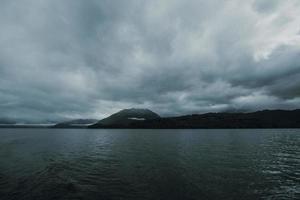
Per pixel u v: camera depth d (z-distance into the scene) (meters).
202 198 19.50
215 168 32.97
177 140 99.81
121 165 35.84
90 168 33.41
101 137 133.38
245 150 56.91
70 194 20.50
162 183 24.39
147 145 75.00
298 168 32.84
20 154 49.53
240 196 20.00
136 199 19.25
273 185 23.47
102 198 19.47
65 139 111.12
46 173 29.67
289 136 125.62
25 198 19.33
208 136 133.12
